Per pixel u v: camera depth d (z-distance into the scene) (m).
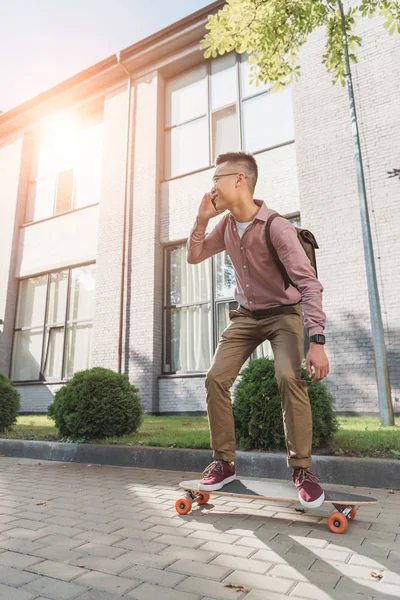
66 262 10.37
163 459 3.54
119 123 10.34
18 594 1.26
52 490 2.79
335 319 6.59
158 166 9.55
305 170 7.44
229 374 2.19
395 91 6.93
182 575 1.40
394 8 5.38
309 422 1.94
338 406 6.31
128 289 9.02
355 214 6.79
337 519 1.84
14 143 12.35
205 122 9.50
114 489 2.80
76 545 1.71
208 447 3.54
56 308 10.50
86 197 10.88
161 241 9.10
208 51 5.77
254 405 3.41
